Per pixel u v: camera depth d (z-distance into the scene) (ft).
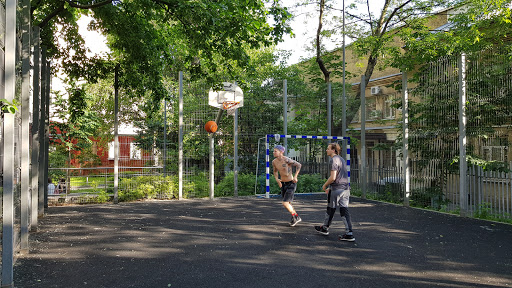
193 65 39.78
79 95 41.81
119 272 14.88
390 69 74.38
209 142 40.78
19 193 17.85
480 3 34.71
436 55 34.94
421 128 34.96
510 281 13.98
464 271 15.19
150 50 37.93
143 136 49.85
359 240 20.79
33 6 32.83
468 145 32.19
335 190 21.07
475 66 30.55
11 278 13.07
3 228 13.01
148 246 19.17
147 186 39.58
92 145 51.72
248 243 19.92
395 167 38.22
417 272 15.03
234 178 43.52
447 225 25.55
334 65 64.49
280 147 25.18
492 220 27.55
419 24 54.03
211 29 31.30
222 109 42.73
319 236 21.76
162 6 32.99
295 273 14.82
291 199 24.98
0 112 13.43
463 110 30.35
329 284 13.53
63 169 37.45
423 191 34.14
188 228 23.98
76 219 27.40
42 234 22.07
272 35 33.35
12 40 13.88
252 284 13.48
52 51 37.50
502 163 28.91
